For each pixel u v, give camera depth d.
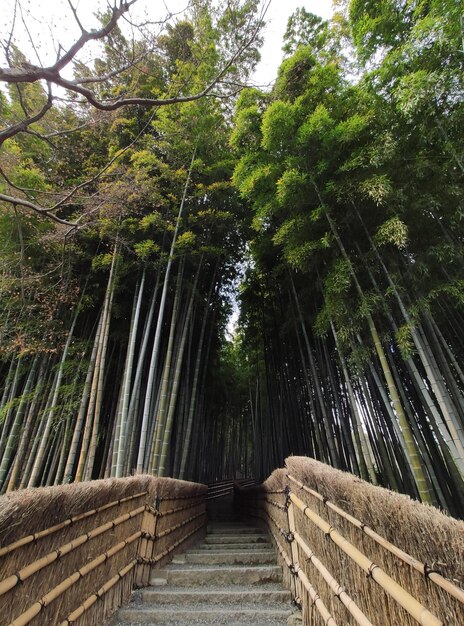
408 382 4.41
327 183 3.56
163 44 3.51
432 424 3.81
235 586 2.82
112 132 5.63
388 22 3.49
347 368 4.09
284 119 3.65
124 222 5.01
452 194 3.35
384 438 4.39
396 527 0.98
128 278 5.77
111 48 3.03
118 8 2.29
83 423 5.12
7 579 1.21
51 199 4.75
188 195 5.64
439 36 2.78
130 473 4.56
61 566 1.62
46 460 4.86
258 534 5.07
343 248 3.47
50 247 4.95
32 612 1.32
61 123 5.30
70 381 5.09
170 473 6.20
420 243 3.54
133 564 2.61
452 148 3.25
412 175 3.56
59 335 5.09
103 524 2.14
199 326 7.12
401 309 3.15
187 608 2.33
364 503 1.20
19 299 4.77
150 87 5.23
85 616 1.82
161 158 5.45
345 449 4.66
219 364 9.48
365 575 1.21
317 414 5.21
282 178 3.63
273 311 7.19
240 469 13.34
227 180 5.87
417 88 2.85
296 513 2.48
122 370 5.76
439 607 0.77
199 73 4.63
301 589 2.19
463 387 3.66
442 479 3.83
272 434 7.27
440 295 3.59
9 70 2.04
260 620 2.17
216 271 6.72
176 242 5.20
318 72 3.92
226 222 6.00
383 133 3.43
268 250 5.89
